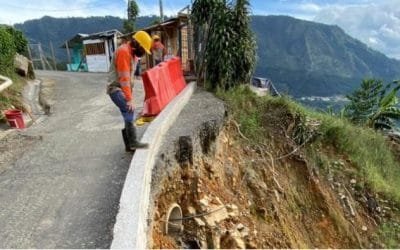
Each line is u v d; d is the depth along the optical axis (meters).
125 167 5.36
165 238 4.82
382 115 16.23
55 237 3.78
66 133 7.40
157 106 7.52
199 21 11.54
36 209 4.35
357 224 8.78
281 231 7.09
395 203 9.59
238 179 7.59
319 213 8.56
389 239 8.63
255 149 9.01
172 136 6.23
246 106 10.33
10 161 5.91
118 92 5.10
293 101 11.05
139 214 3.65
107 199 4.48
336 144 10.63
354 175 9.85
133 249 3.16
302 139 9.97
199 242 5.35
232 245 5.69
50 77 18.86
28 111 8.98
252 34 11.54
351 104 16.86
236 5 11.12
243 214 6.61
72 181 5.03
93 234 3.81
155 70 7.95
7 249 3.60
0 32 12.80
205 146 7.20
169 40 17.00
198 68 11.93
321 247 7.87
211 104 9.12
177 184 5.70
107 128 7.62
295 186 8.84
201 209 5.74
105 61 27.45
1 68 12.30
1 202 4.56
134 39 5.02
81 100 11.09
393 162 12.56
